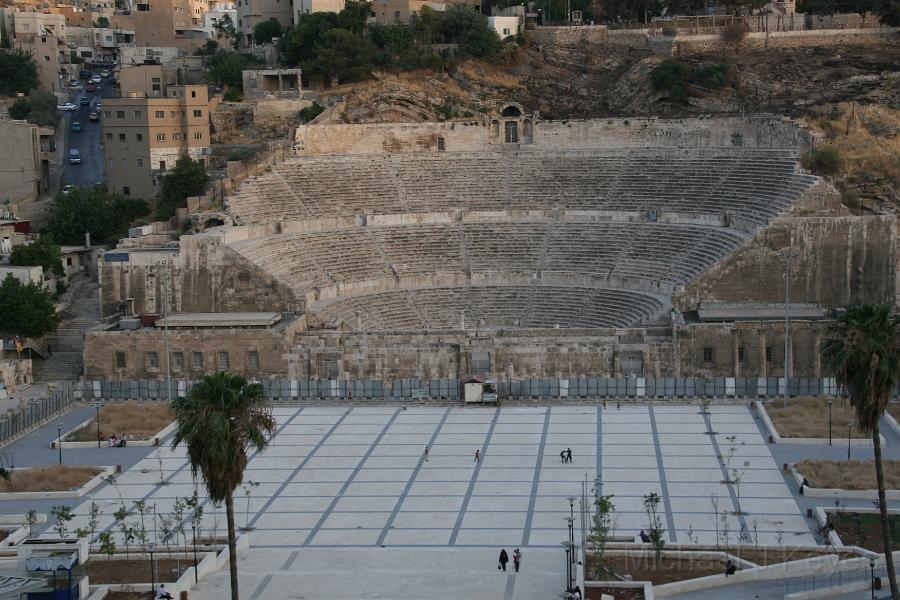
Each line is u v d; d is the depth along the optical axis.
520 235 149.25
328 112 167.62
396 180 157.00
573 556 74.00
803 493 87.94
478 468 97.25
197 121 171.50
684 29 183.62
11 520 86.19
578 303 137.50
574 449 101.81
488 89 178.62
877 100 157.38
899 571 73.38
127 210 162.62
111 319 131.75
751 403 115.81
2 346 129.12
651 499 80.00
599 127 163.50
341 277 141.62
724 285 128.62
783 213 131.62
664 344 119.94
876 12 182.00
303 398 121.69
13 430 110.19
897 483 88.88
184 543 81.00
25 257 144.88
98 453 105.25
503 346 121.50
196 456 64.88
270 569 76.50
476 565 76.12
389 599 70.69
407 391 120.75
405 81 177.62
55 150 195.75
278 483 94.81
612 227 147.38
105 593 71.81
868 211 138.50
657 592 70.25
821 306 127.56
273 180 152.75
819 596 69.69
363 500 90.12
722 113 164.38
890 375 67.12
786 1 196.38
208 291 133.38
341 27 185.75
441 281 144.50
